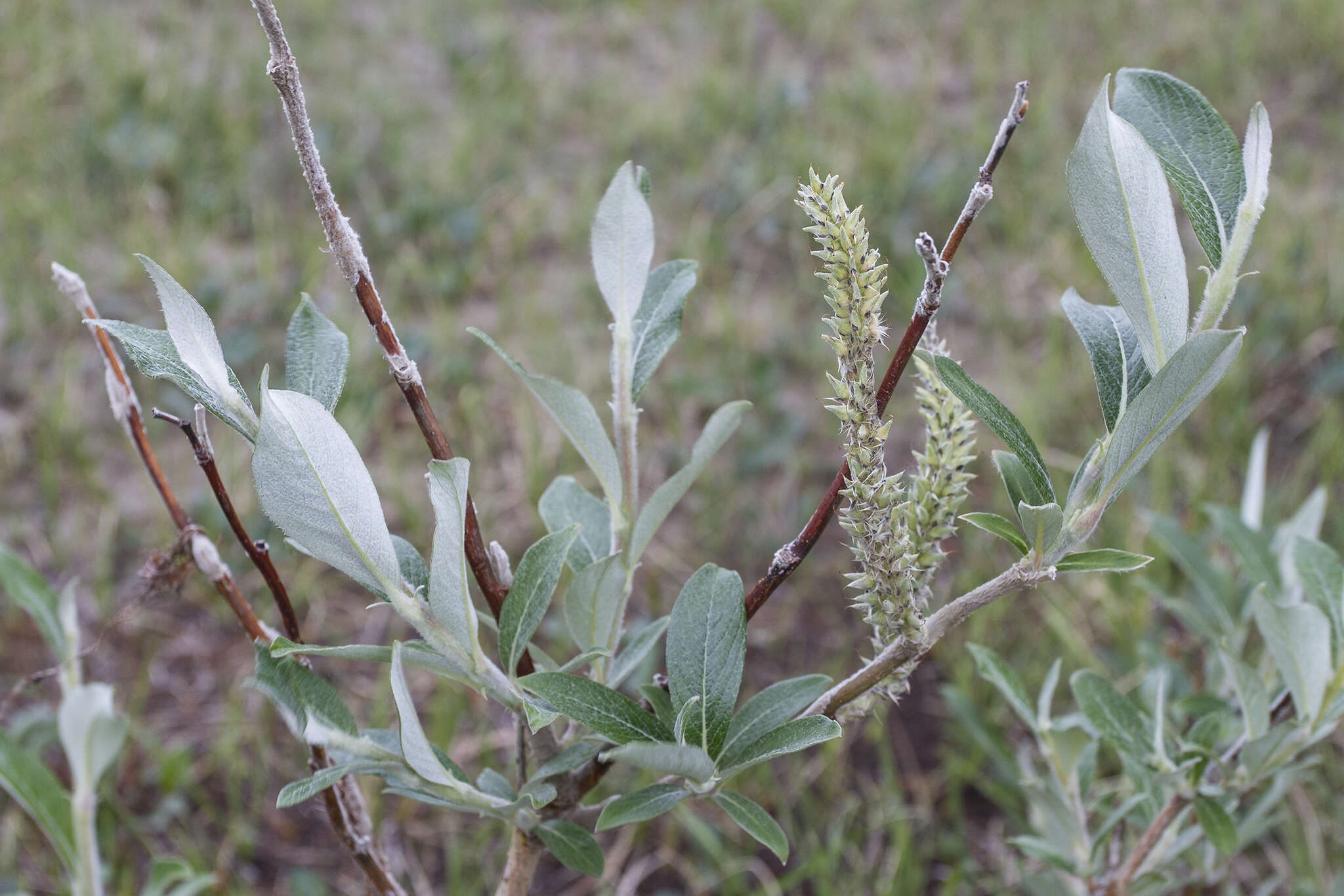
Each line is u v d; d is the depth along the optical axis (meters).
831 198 0.47
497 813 0.51
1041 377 1.58
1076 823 0.68
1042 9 2.72
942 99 2.44
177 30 2.42
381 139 2.12
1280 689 0.72
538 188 2.05
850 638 1.31
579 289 1.82
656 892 1.08
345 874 1.09
